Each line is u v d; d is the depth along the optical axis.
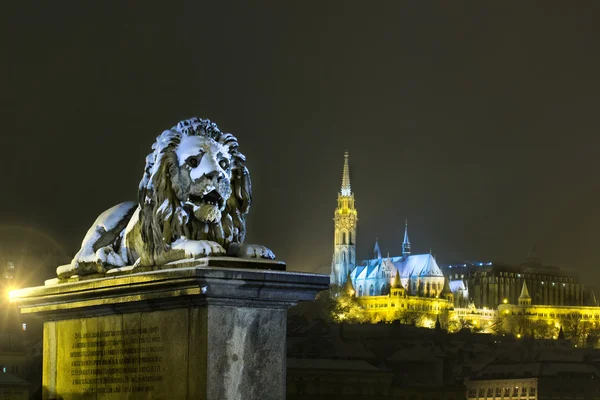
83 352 19.45
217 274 15.86
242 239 18.11
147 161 18.09
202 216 17.36
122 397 18.19
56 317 20.27
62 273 20.48
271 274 16.27
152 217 17.75
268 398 16.50
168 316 17.06
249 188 18.16
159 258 17.56
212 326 16.14
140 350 17.75
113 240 19.89
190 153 17.38
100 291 18.25
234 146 18.09
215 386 16.11
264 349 16.55
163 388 17.05
